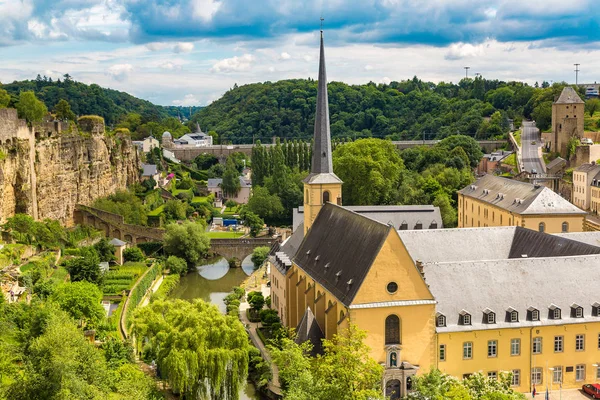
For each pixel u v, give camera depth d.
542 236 124.56
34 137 185.25
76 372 77.94
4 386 71.56
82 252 165.12
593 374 104.81
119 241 187.50
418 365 99.19
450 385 84.88
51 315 89.25
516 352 102.56
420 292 98.31
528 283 106.00
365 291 96.69
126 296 145.50
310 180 147.88
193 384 98.50
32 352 76.50
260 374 113.62
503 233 130.88
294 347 94.50
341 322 96.62
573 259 109.62
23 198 171.00
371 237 102.44
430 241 127.00
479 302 103.00
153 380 100.06
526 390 102.81
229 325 104.50
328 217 127.12
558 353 103.50
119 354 101.50
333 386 78.19
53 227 171.75
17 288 117.00
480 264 107.50
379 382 90.50
